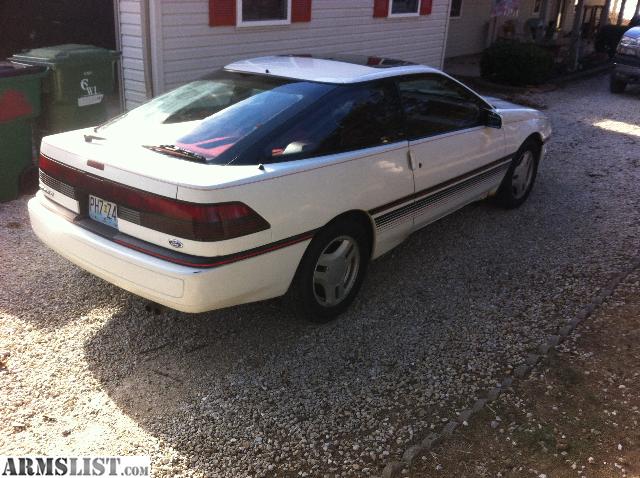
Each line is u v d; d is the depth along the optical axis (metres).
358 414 3.10
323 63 4.33
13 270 4.36
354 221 3.83
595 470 2.71
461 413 3.08
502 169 5.49
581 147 8.61
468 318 4.03
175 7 7.14
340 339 3.76
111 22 9.16
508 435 2.93
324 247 3.65
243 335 3.77
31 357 3.43
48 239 3.62
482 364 3.52
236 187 3.02
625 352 3.60
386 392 3.28
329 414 3.10
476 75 14.35
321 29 9.38
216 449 2.85
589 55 18.41
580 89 13.84
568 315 4.08
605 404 3.14
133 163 3.18
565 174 7.33
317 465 2.76
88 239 3.31
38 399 3.11
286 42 8.80
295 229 3.35
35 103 5.47
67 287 4.18
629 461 2.76
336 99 3.73
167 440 2.89
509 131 5.44
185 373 3.39
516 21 20.05
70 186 3.49
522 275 4.67
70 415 3.02
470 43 18.06
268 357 3.55
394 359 3.57
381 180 3.91
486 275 4.66
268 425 3.01
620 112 11.23
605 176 7.29
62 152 3.51
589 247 5.21
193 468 2.73
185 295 3.00
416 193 4.30
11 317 3.79
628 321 3.95
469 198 5.10
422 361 3.55
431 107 4.48
